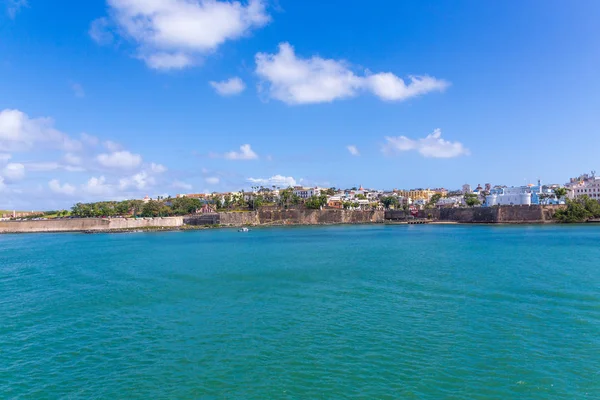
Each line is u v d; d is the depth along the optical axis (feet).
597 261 238.68
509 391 88.58
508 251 298.35
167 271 239.91
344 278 203.72
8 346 120.47
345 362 103.86
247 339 121.08
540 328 123.24
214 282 202.49
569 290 165.68
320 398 87.66
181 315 146.82
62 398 90.33
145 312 151.74
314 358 106.63
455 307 147.02
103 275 231.91
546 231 496.64
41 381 98.17
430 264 242.37
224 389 92.43
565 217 638.94
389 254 296.92
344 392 89.66
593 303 147.13
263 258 291.38
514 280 187.42
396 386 91.56
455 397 86.69
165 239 506.48
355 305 153.28
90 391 92.94
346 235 518.37
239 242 439.22
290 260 276.21
